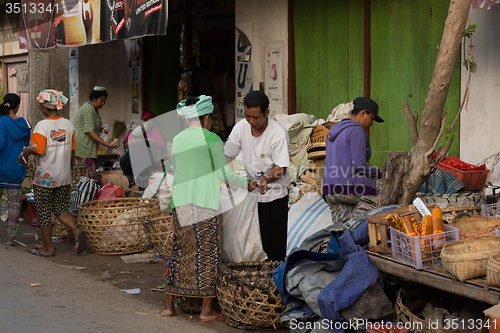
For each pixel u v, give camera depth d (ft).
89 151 25.22
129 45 35.50
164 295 15.29
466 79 17.25
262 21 24.93
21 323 12.28
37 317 12.77
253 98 13.07
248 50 25.75
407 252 10.87
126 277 17.07
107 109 36.88
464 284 9.68
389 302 11.01
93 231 19.90
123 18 24.35
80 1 28.04
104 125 34.14
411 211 11.53
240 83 26.30
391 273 11.04
